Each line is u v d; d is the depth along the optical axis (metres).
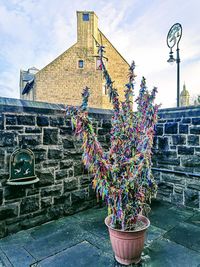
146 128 2.25
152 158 4.43
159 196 4.32
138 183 2.18
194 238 2.77
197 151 3.73
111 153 2.30
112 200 2.21
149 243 2.65
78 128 2.10
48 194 3.31
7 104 2.89
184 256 2.37
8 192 2.89
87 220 3.38
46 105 3.35
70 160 3.61
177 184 4.03
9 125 2.89
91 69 14.88
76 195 3.69
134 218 2.23
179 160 3.99
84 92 2.18
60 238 2.80
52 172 3.36
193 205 3.79
